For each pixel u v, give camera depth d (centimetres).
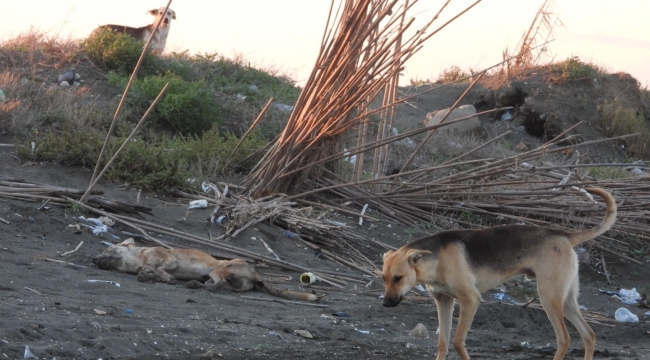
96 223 1052
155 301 780
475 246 643
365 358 651
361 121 1284
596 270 1345
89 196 1103
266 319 774
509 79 2392
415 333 805
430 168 1313
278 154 1253
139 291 816
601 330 950
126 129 1491
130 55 1841
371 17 1213
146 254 904
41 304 688
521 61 2491
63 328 603
